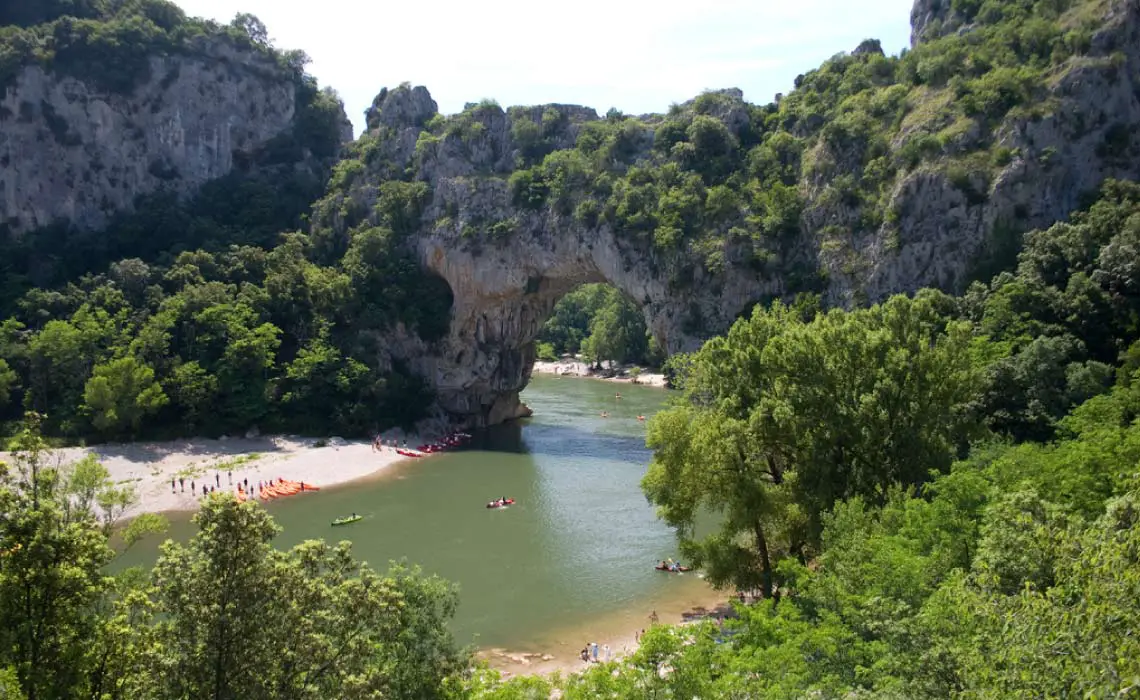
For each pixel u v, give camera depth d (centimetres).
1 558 1733
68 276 9825
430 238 10338
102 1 11706
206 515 1847
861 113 8650
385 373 9694
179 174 11531
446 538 5900
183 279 9581
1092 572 1562
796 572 2970
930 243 7475
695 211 9112
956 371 4159
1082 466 3253
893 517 3192
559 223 9706
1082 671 1317
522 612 4609
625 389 14025
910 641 2059
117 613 1903
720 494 4016
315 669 1889
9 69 10144
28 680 1647
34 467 1919
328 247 10800
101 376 7806
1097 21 7544
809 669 2219
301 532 6016
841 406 4003
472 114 11050
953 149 7575
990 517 2389
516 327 10712
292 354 9744
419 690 2348
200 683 1761
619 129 10312
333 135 13300
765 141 9694
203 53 11925
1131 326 5603
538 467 8200
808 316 7881
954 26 9862
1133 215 5978
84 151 10688
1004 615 1667
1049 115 7225
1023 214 7144
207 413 8556
